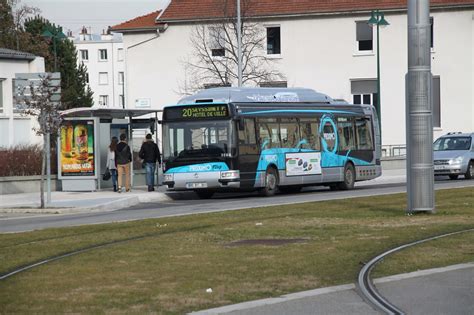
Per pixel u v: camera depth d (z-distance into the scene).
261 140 41.19
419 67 26.98
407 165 28.02
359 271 16.70
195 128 40.41
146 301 13.84
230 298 14.09
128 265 17.84
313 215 28.42
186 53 79.44
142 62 80.69
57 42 110.50
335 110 45.88
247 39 74.06
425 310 13.30
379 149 49.38
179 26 79.62
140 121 47.88
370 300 13.98
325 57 77.50
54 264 18.45
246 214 29.73
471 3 74.50
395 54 76.44
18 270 17.84
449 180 53.06
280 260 18.12
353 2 76.88
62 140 45.28
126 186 44.69
